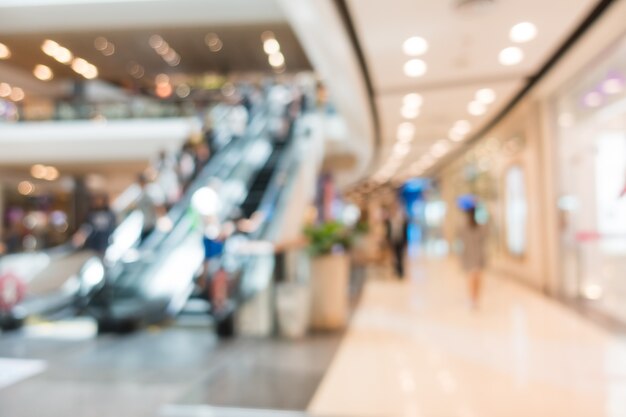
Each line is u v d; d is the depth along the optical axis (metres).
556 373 4.59
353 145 13.72
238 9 11.82
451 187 20.89
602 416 3.56
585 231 7.73
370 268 14.89
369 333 6.30
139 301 6.99
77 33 12.18
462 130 12.15
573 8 5.11
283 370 4.64
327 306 6.62
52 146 15.79
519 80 7.88
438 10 5.06
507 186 11.49
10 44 13.26
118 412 3.54
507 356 5.18
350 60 6.22
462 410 3.67
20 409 3.60
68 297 7.75
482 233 8.11
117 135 15.62
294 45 14.23
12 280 6.86
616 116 6.47
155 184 10.85
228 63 16.33
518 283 10.72
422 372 4.62
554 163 8.94
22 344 5.68
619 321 6.65
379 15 5.14
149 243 8.80
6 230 18.80
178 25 11.75
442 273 13.15
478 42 6.03
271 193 9.36
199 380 4.30
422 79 7.54
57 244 21.25
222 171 11.73
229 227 8.20
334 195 19.19
